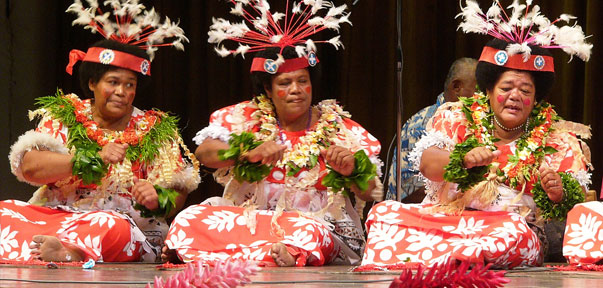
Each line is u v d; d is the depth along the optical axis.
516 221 4.20
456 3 7.63
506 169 4.46
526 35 4.60
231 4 8.04
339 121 5.15
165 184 5.33
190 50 8.16
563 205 4.32
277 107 5.08
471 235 4.17
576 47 4.55
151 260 5.21
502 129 4.60
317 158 4.97
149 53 5.63
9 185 7.60
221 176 5.04
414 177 6.32
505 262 4.09
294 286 2.68
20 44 7.75
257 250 4.59
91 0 5.62
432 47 7.70
